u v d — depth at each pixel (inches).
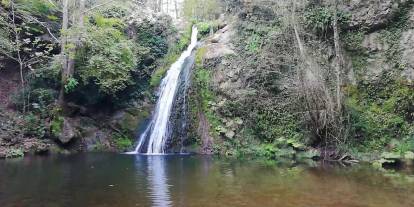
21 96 701.9
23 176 425.1
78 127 737.0
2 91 721.0
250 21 818.8
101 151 727.7
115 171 473.4
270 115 716.0
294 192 360.5
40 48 767.1
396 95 674.2
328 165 561.0
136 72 840.3
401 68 681.6
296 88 684.7
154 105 832.3
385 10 702.5
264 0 784.3
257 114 721.6
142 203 313.4
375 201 326.3
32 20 719.7
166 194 347.3
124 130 778.2
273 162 592.4
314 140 657.6
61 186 375.9
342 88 698.8
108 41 758.5
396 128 656.4
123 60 768.9
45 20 782.5
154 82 863.1
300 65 666.8
